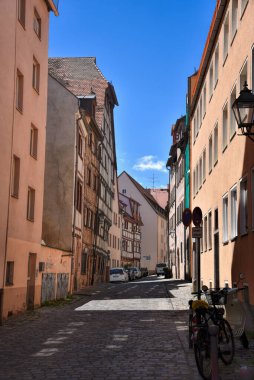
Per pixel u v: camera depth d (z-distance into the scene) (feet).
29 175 64.28
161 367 27.55
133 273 193.67
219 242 67.92
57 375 25.67
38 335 40.83
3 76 52.54
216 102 72.28
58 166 102.42
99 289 114.11
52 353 32.17
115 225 211.61
